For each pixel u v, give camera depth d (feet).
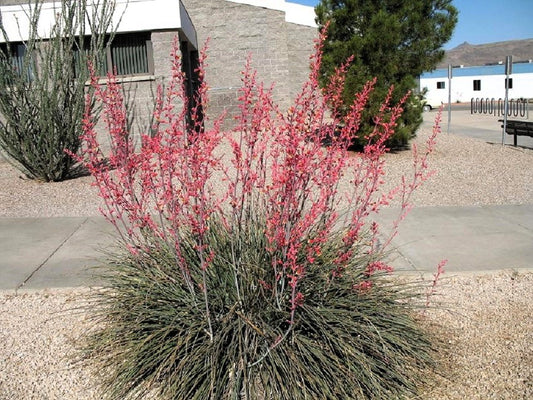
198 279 12.12
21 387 11.83
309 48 65.41
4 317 15.19
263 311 11.62
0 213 26.55
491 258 19.11
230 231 12.69
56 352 13.16
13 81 32.99
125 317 12.39
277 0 61.11
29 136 32.86
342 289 12.38
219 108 59.31
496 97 161.38
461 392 11.50
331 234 13.73
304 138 11.57
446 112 117.80
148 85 42.45
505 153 45.34
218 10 61.16
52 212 26.66
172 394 10.71
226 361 11.14
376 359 11.50
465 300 15.87
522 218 24.26
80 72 33.58
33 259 19.79
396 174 35.58
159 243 13.23
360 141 41.14
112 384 11.55
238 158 12.31
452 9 41.47
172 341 11.46
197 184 11.53
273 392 10.53
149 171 13.07
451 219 24.17
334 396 10.53
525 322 14.47
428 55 42.34
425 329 13.35
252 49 61.87
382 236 21.68
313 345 11.14
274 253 11.60
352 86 39.73
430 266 18.42
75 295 16.51
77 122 33.30
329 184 12.37
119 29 41.83
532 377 11.98
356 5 41.34
